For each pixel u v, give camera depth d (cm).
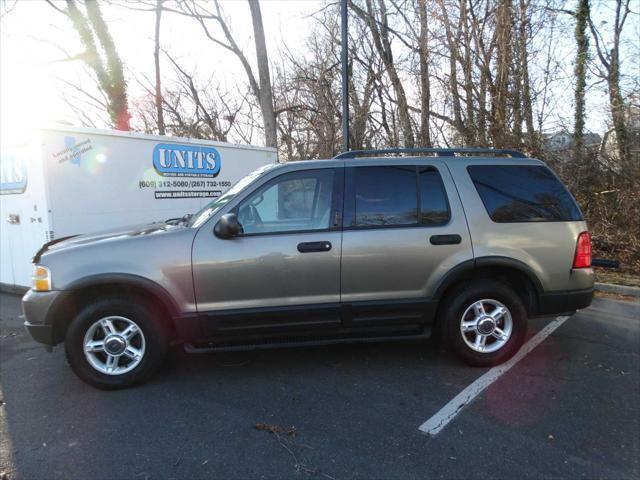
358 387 348
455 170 373
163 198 714
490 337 380
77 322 337
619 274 714
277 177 359
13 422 305
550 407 313
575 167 894
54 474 249
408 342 440
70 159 591
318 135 1535
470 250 359
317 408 317
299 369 383
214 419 305
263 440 279
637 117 856
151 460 260
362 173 366
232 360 404
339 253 348
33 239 599
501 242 362
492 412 308
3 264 664
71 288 330
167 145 715
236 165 850
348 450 267
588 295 376
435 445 270
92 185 617
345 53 923
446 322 370
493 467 249
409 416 304
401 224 358
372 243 351
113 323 346
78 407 324
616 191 839
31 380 372
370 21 1184
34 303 332
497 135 902
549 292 371
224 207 350
